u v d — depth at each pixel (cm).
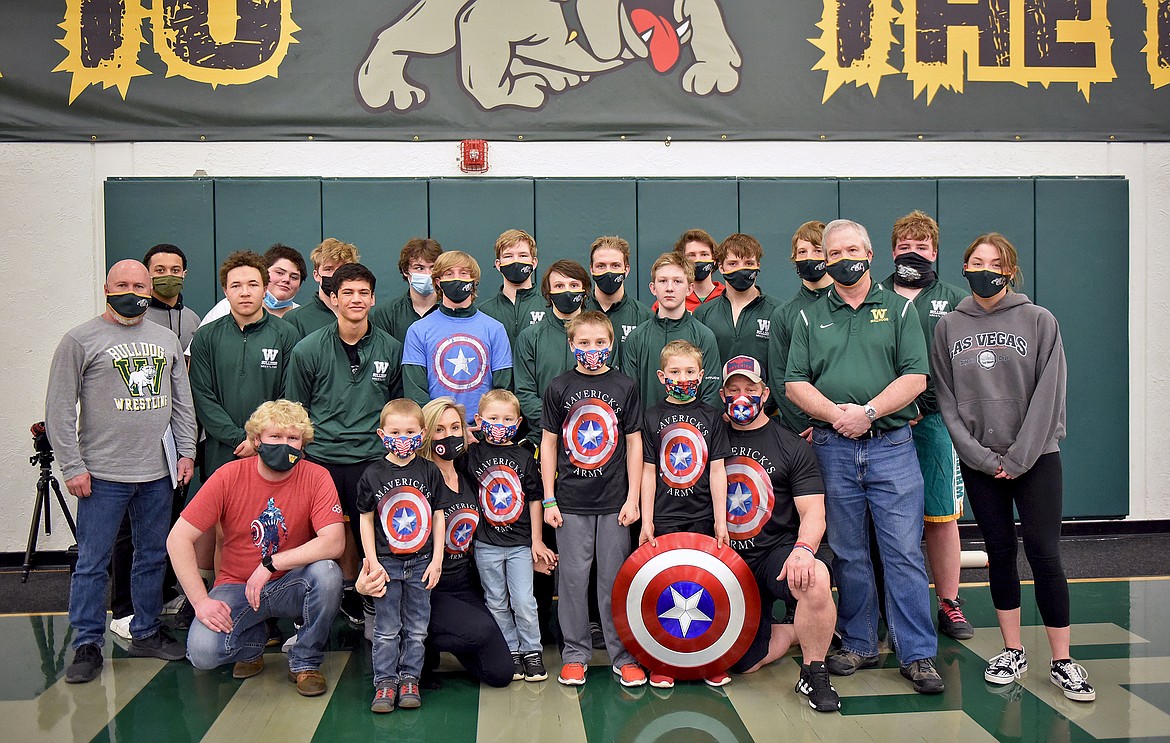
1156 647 359
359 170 533
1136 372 568
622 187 534
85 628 339
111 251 512
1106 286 559
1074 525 567
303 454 331
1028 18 555
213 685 330
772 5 545
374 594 310
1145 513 570
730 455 333
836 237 317
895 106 553
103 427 340
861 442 323
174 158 525
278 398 390
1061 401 313
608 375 338
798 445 330
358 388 370
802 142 551
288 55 526
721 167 549
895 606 324
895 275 387
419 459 325
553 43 536
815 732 285
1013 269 318
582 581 331
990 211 552
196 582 315
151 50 520
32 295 521
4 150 516
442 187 527
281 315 444
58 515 523
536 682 332
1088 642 366
